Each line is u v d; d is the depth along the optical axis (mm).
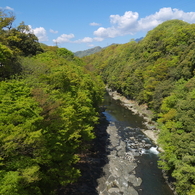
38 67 29922
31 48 44094
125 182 23875
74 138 22359
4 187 9508
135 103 66062
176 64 50719
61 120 17578
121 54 117250
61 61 48250
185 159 18875
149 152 31953
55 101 19891
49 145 16578
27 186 13406
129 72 80125
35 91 18953
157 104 43719
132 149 33000
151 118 48781
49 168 17734
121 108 62938
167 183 23750
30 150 13898
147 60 74938
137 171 26438
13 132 11242
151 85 52969
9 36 35500
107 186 22875
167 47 64500
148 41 86000
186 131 24688
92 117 30609
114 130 42219
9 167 11758
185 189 18562
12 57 29203
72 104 24328
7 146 10633
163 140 26000
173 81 45688
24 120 13375
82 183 22625
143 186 23266
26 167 12406
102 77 120625
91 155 30078
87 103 29875
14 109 13766
